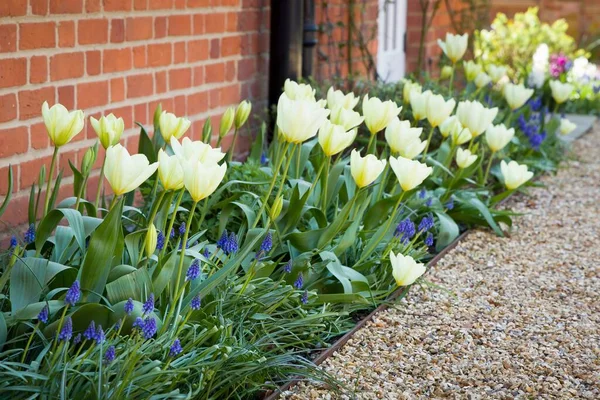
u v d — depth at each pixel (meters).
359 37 7.21
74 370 2.49
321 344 3.37
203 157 2.80
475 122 4.79
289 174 4.27
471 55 10.11
